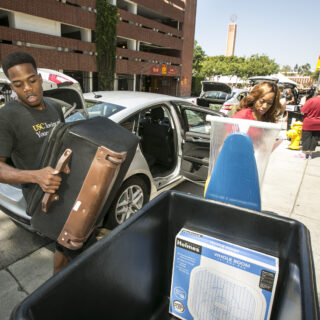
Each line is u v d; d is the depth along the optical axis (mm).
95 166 1110
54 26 17703
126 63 24328
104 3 20109
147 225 1065
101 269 853
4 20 19250
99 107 2836
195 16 33094
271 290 922
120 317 1000
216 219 1121
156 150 3484
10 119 1289
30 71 1281
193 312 1122
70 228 1184
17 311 597
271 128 1396
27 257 2215
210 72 49094
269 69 50156
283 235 1015
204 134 3012
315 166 5230
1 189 2176
